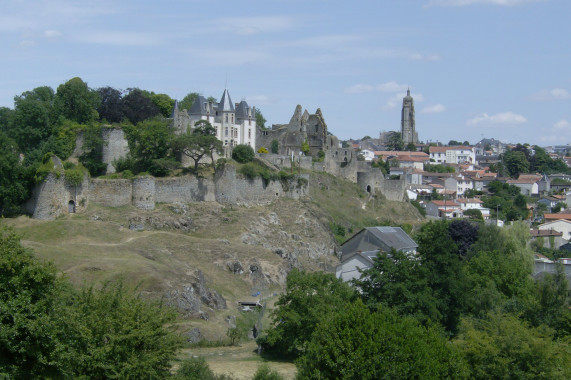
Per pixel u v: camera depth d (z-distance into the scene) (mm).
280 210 126562
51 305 41281
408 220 157625
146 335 44188
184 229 105500
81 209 100312
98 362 42656
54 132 115000
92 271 76312
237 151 131875
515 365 56969
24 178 98875
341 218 140250
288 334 65250
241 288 92562
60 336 40906
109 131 112688
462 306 74250
